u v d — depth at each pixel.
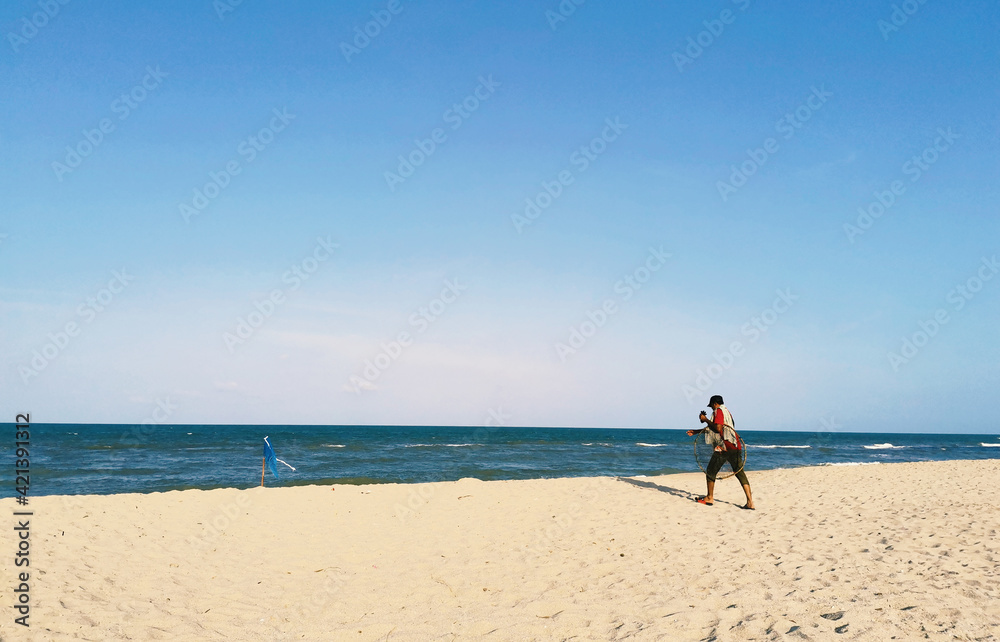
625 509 9.84
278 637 4.59
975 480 14.17
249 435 66.56
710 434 10.22
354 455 31.81
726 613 4.62
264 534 7.96
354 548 7.34
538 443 51.97
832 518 8.76
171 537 7.62
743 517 9.08
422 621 4.87
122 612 4.99
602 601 5.16
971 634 4.00
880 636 3.97
